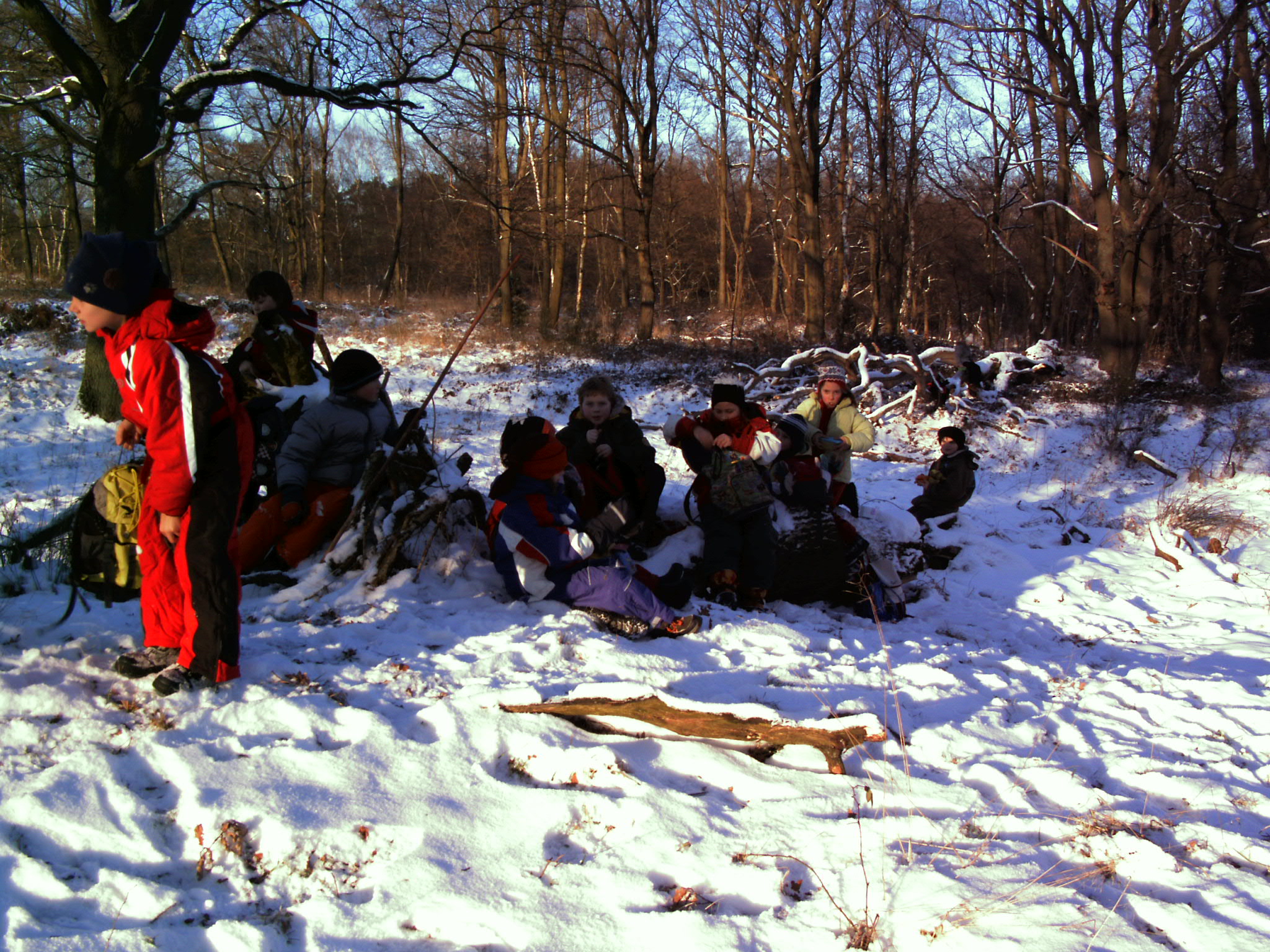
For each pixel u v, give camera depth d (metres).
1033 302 31.09
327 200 45.66
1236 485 11.95
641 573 4.99
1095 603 7.55
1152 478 12.55
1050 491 11.90
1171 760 3.77
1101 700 4.54
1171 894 2.66
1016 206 40.09
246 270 41.47
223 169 20.28
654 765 3.29
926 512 8.53
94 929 2.33
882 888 2.59
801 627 5.45
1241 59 19.20
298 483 4.94
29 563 4.77
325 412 5.09
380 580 4.94
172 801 2.83
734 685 4.03
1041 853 2.83
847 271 29.56
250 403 4.08
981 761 3.52
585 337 22.58
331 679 3.66
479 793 2.98
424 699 3.58
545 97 25.30
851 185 31.70
